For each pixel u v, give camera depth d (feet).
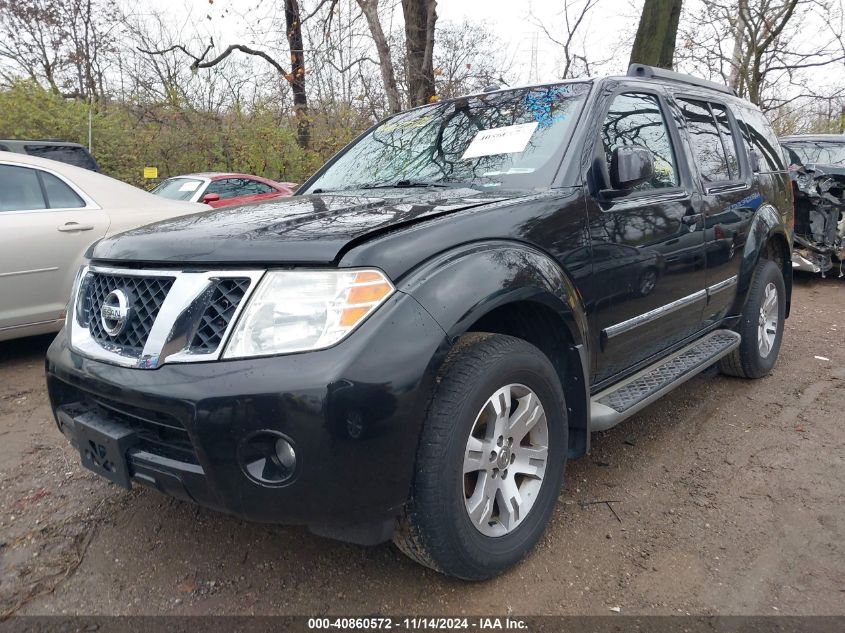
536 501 8.03
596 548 8.40
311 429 5.97
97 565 8.15
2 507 9.58
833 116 62.08
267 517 6.34
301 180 50.83
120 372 6.76
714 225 12.12
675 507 9.44
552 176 9.02
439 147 10.91
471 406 6.86
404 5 38.68
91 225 16.57
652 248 10.08
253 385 6.05
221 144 49.90
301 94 51.03
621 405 9.41
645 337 10.39
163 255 7.04
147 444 7.02
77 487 10.14
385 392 6.13
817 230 26.84
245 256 6.55
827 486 10.02
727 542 8.53
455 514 6.81
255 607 7.32
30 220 15.66
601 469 10.69
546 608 7.25
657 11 32.17
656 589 7.57
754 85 50.21
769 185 14.96
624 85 10.82
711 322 13.12
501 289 7.12
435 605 7.31
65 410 7.90
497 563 7.43
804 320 21.59
